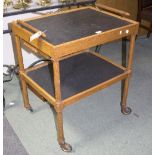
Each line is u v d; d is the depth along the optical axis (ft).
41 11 7.07
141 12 9.54
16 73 7.68
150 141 5.51
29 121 6.03
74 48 4.34
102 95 6.98
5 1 6.61
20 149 5.29
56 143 5.43
